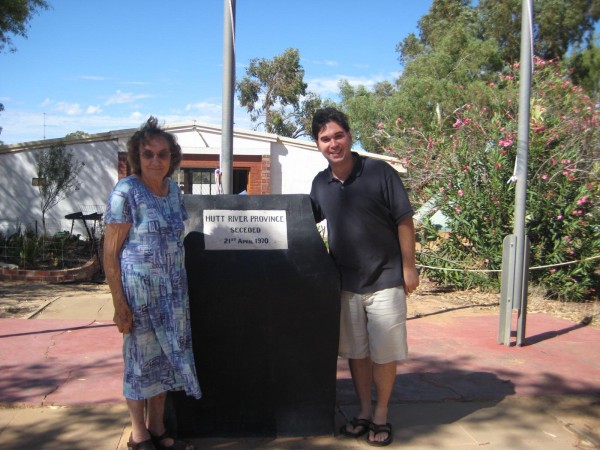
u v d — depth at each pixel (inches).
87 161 552.7
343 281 140.5
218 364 141.4
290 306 140.9
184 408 141.6
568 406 165.3
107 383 175.3
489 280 334.3
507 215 328.2
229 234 140.8
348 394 171.0
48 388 170.7
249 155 569.3
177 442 135.7
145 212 122.2
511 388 177.2
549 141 329.1
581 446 142.3
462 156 343.0
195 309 139.9
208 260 140.0
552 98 384.5
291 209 141.9
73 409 157.1
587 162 333.1
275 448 138.9
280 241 141.0
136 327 123.2
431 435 146.4
